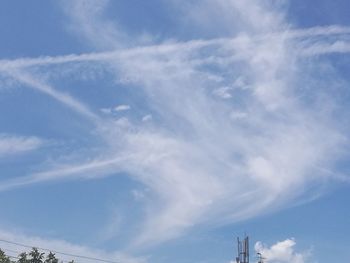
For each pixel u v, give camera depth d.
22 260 93.00
